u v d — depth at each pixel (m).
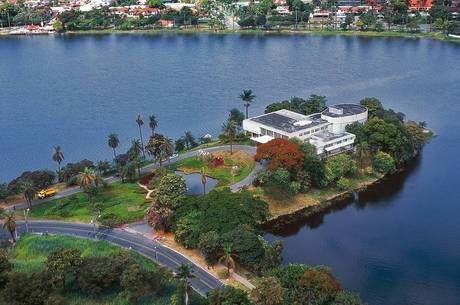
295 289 193.62
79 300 196.25
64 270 199.38
